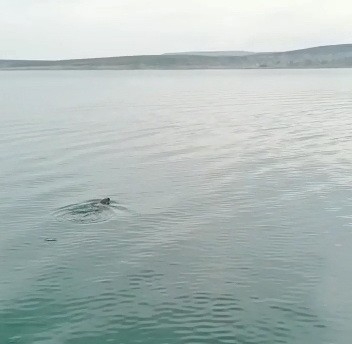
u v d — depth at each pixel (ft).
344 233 94.07
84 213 104.58
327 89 428.97
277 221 99.86
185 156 153.58
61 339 63.67
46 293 74.18
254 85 505.66
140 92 418.51
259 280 77.20
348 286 75.46
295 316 68.08
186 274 79.10
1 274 79.97
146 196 115.03
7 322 67.26
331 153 154.10
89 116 244.83
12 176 131.64
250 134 190.90
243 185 122.52
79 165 142.72
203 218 101.71
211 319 67.51
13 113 256.32
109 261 83.76
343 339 63.52
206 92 412.98
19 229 97.30
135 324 66.69
